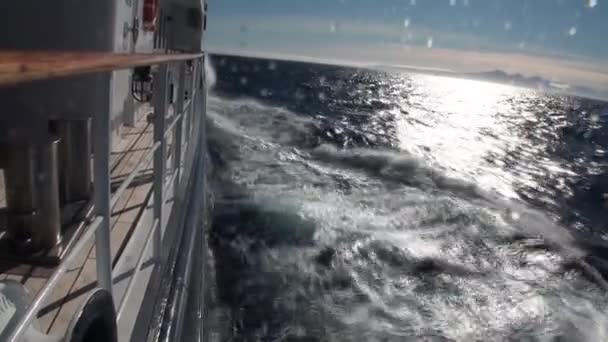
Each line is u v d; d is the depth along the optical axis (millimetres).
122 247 3129
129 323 2482
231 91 39469
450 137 30453
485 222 10992
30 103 3865
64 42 3988
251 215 9133
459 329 6465
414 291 7227
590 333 6742
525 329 6699
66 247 2564
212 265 7047
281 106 31828
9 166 2307
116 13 4129
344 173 13977
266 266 7262
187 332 3281
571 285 8383
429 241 9273
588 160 27188
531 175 20141
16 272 2410
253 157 14031
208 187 10352
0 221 2869
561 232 11570
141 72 6141
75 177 3084
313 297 6594
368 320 6270
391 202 11445
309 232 8664
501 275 8344
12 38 3918
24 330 969
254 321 5910
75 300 2400
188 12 10102
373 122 31844
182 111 3904
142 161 2371
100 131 1608
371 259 8016
